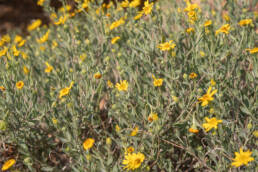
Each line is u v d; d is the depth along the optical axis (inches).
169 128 95.0
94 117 106.2
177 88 98.9
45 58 133.6
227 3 123.7
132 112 91.9
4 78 95.4
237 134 86.9
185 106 90.5
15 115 92.1
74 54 122.8
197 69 99.8
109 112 98.4
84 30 161.3
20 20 225.1
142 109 93.5
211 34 101.0
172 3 147.3
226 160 80.4
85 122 100.3
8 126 87.6
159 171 96.5
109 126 110.2
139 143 94.2
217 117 78.0
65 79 107.7
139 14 111.5
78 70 115.2
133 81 107.7
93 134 104.0
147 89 101.0
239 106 93.6
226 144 81.0
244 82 109.3
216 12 141.1
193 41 103.5
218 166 80.8
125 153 80.7
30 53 137.3
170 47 91.9
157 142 89.7
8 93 94.7
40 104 103.3
